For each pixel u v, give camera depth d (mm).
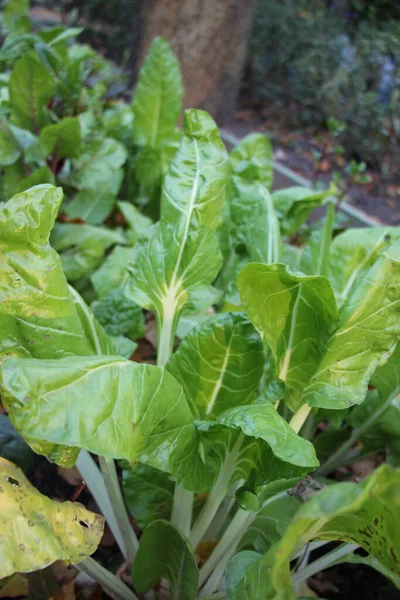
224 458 759
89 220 1414
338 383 700
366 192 2898
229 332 768
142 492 857
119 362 628
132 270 872
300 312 719
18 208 631
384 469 516
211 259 854
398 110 3137
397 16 3912
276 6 3594
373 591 1004
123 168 1592
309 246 1045
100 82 1608
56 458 630
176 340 1202
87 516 658
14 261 647
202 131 863
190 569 760
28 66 1291
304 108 3488
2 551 563
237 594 654
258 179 1048
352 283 1002
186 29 2459
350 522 636
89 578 908
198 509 914
